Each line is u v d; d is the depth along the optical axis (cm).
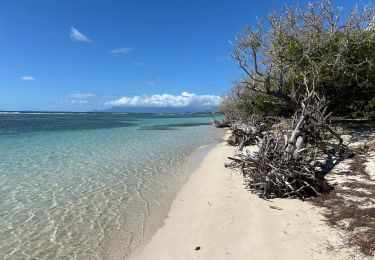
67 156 2008
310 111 1295
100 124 5462
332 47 1941
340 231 765
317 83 1808
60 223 945
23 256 759
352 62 1950
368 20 1983
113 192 1238
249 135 1928
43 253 773
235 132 2238
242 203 1011
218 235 805
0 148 2347
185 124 5541
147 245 804
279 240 746
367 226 765
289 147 1196
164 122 6388
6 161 1839
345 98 2177
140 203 1110
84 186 1320
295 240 740
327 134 1878
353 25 1967
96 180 1412
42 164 1755
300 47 1970
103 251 780
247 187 1165
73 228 909
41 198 1167
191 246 766
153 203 1109
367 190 1011
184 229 871
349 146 1531
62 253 772
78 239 843
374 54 1906
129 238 845
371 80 1956
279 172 1036
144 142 2734
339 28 1973
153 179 1427
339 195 989
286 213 902
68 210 1048
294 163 1067
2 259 745
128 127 4678
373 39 1889
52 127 4525
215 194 1134
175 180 1408
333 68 1825
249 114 3119
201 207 1021
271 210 933
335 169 1241
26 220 967
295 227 806
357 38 1898
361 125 2127
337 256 661
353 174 1166
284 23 2095
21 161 1841
